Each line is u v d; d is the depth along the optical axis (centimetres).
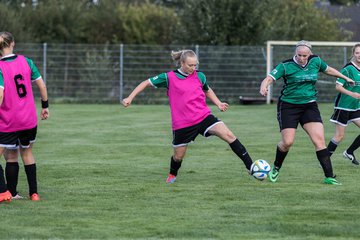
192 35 6306
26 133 1650
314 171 2166
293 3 7031
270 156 2533
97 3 7731
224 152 2659
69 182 1952
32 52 5909
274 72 1878
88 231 1350
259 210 1552
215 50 5928
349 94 2208
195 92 1848
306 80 1888
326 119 4206
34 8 7175
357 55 2294
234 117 4341
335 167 2259
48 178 2020
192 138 1864
